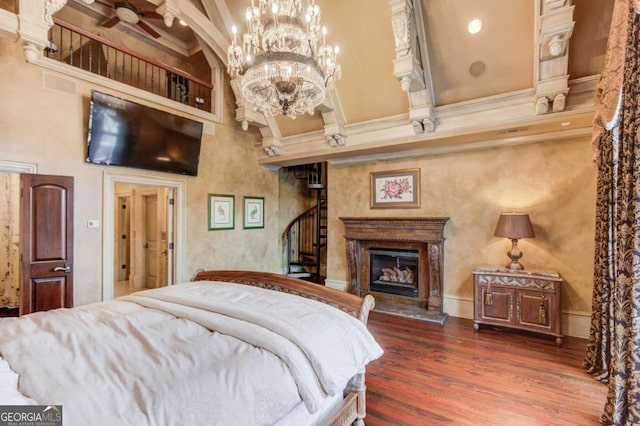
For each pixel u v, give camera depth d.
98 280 3.77
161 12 3.70
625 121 1.85
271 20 2.49
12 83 3.16
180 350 1.38
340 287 5.57
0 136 3.10
